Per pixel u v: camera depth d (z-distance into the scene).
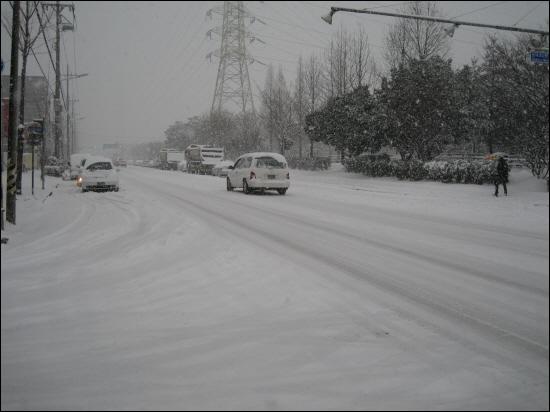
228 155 57.09
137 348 3.86
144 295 5.32
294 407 3.00
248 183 19.25
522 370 3.64
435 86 28.14
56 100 35.38
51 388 3.18
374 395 3.19
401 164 27.98
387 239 9.34
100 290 5.49
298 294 5.48
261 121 54.47
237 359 3.69
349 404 3.06
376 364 3.67
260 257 7.43
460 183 24.30
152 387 3.22
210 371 3.48
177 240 8.74
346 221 11.85
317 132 37.91
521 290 5.82
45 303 4.98
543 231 10.46
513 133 27.67
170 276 6.16
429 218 12.54
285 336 4.18
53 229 10.02
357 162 33.56
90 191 20.89
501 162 19.02
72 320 4.48
